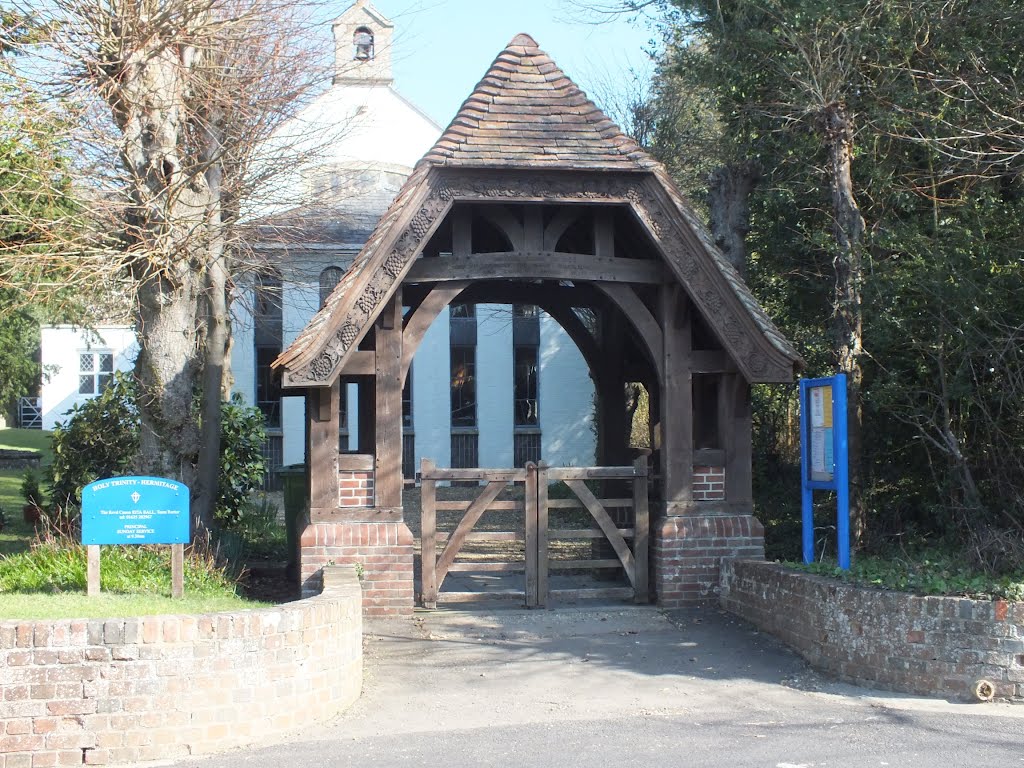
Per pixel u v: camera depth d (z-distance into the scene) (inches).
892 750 253.4
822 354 555.8
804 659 355.9
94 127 493.7
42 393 1654.8
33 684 250.7
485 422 1241.4
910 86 514.0
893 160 531.5
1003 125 476.4
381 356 419.2
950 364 491.8
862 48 512.7
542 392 1256.2
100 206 479.2
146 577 388.2
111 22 449.4
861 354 515.5
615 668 345.4
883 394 491.5
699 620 410.3
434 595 430.0
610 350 529.0
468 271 421.7
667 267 430.0
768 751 253.8
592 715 292.7
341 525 415.5
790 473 668.1
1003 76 498.3
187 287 481.1
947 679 307.3
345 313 399.2
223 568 438.6
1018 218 458.6
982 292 443.8
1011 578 328.5
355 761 248.1
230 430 604.4
